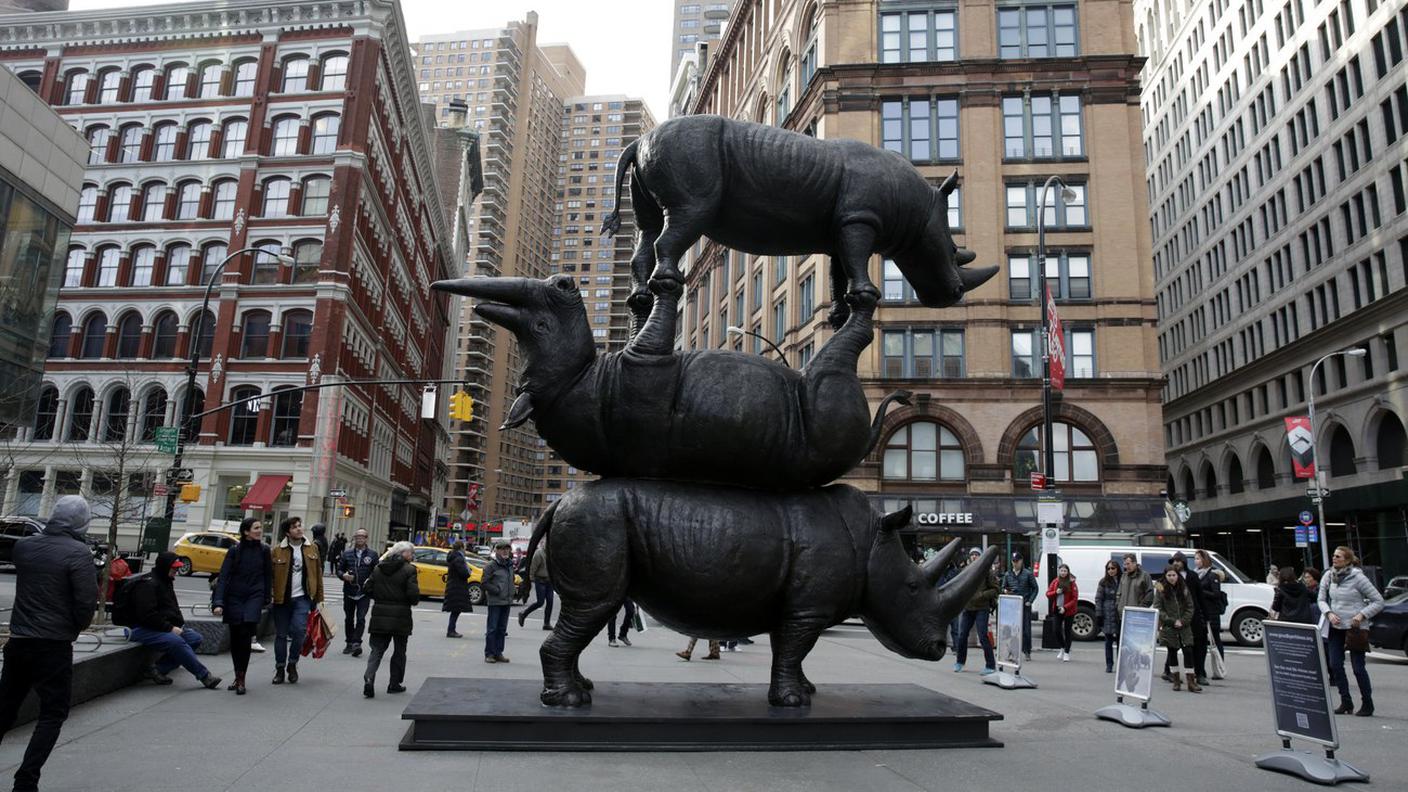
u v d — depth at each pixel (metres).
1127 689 8.65
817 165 6.82
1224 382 50.00
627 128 155.38
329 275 38.97
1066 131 34.41
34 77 44.53
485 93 138.12
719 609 6.32
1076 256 33.44
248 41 42.78
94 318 40.69
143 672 8.87
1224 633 19.53
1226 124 52.12
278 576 9.20
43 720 4.75
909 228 7.18
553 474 141.62
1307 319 42.91
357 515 43.84
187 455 37.22
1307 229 43.22
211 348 39.78
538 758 5.83
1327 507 38.47
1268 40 47.25
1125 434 31.70
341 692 8.75
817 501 6.66
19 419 17.89
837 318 7.54
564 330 6.42
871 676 11.84
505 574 11.75
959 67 34.88
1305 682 6.46
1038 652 16.42
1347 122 39.53
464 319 118.62
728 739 6.20
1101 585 13.43
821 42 36.97
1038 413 32.03
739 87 51.97
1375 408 35.69
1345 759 7.05
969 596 6.96
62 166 18.92
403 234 55.31
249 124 41.81
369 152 42.34
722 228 7.09
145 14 43.16
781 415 6.45
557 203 153.62
